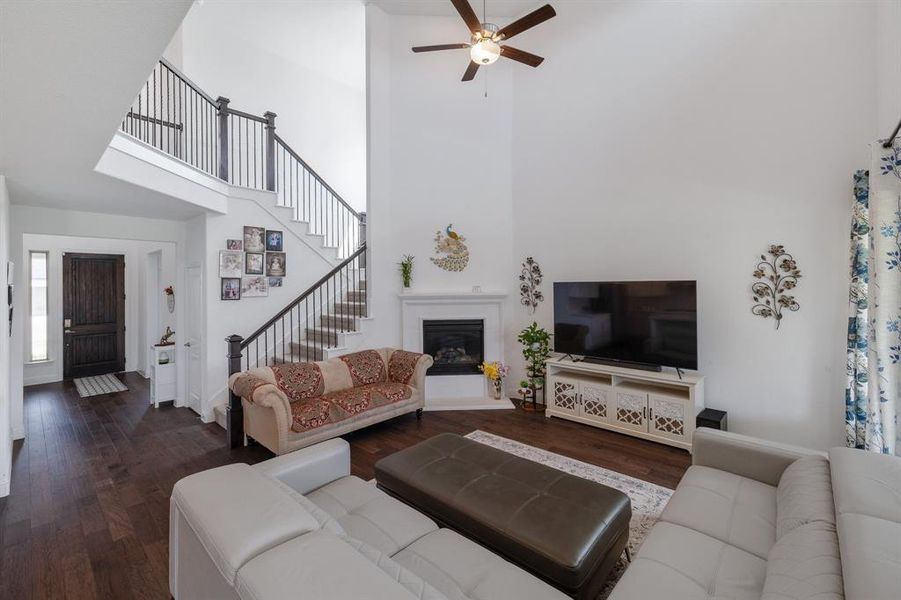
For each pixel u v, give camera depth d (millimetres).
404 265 5184
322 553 1080
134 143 3363
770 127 3459
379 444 3779
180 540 1494
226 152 4891
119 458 3525
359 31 6254
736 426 3639
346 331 5004
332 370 4145
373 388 4133
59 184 3346
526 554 1641
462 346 5387
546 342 4727
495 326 5168
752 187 3549
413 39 5316
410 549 1597
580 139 4688
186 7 1298
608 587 1897
